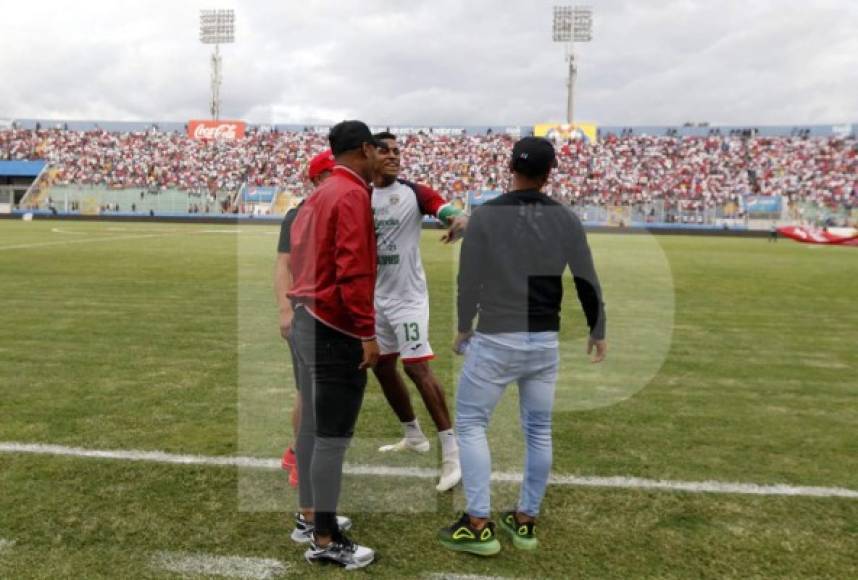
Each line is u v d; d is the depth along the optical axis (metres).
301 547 2.76
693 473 3.58
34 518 2.96
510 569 2.62
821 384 5.58
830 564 2.67
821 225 39.44
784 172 43.12
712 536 2.89
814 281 13.95
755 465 3.71
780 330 8.22
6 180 49.44
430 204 3.55
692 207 40.59
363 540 2.85
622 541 2.84
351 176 2.60
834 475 3.58
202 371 5.60
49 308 8.96
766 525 2.99
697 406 4.87
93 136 49.81
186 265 14.79
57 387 5.10
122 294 10.34
